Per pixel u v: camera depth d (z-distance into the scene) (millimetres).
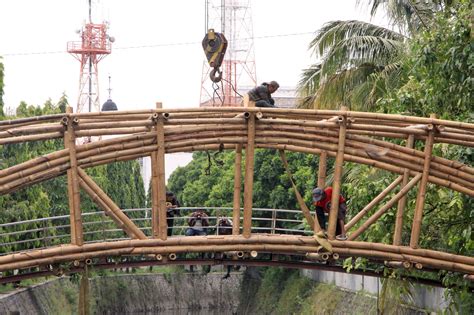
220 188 68500
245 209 24406
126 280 75875
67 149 23406
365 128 24328
